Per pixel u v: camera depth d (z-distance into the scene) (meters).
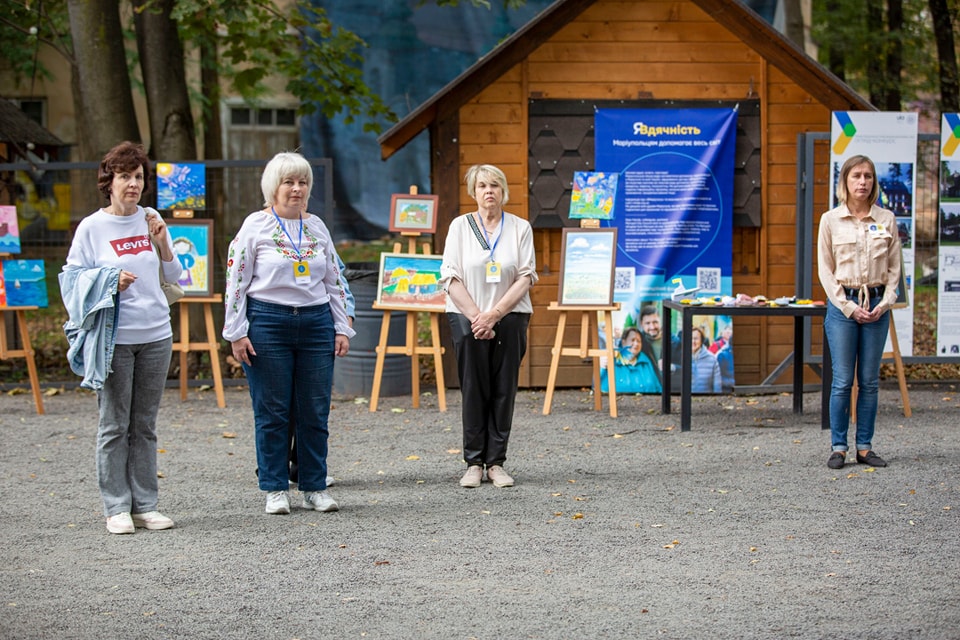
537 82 10.63
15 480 7.23
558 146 10.64
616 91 10.66
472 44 20.42
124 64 12.12
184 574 5.09
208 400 10.57
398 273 9.95
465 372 6.83
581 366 10.91
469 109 10.66
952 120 9.97
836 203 9.67
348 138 20.48
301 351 6.19
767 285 10.84
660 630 4.28
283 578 5.01
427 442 8.40
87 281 5.57
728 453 7.83
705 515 6.10
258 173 11.66
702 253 10.69
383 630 4.31
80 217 12.80
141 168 5.77
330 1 20.09
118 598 4.74
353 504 6.48
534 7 20.39
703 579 4.93
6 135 12.55
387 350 9.90
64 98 22.44
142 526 5.98
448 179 10.67
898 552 5.34
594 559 5.27
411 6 20.27
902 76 19.09
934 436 8.34
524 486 6.89
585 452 7.95
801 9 19.55
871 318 7.18
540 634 4.25
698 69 10.66
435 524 5.97
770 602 4.60
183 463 7.73
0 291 9.84
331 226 10.73
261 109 22.48
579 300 9.59
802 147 10.00
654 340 10.71
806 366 10.91
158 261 5.90
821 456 7.67
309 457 6.29
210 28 12.72
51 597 4.77
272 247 6.10
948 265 10.07
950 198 10.02
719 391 10.72
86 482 7.17
